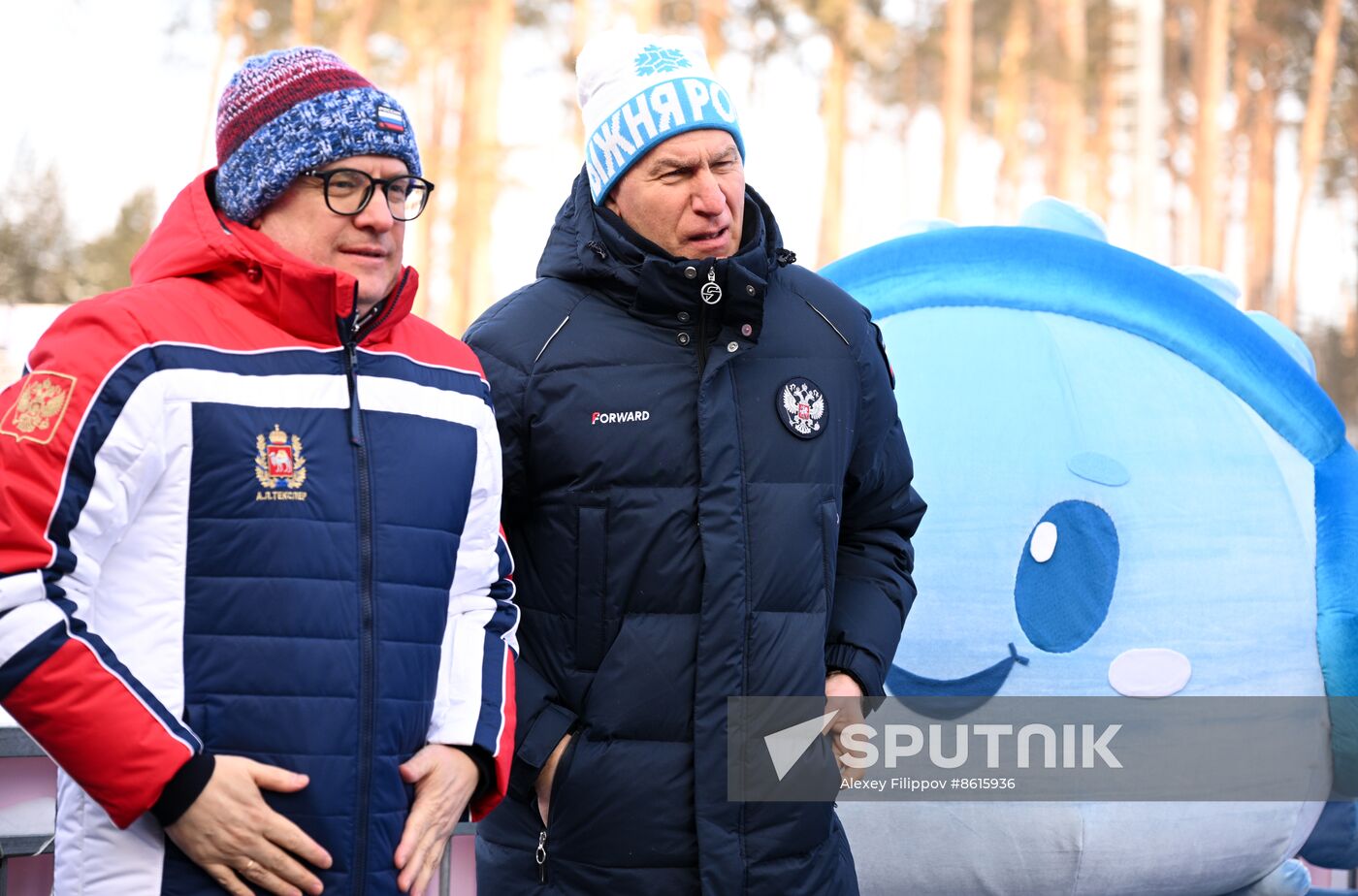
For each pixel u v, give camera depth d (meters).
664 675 4.47
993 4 65.06
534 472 4.64
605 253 4.71
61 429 3.42
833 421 4.71
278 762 3.56
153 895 3.50
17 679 3.33
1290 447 6.10
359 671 3.65
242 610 3.56
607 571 4.54
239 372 3.63
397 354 3.92
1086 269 6.15
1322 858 6.40
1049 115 68.25
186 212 3.83
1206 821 5.66
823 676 4.56
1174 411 5.94
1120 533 5.73
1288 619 5.80
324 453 3.69
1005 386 5.95
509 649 4.19
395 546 3.75
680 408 4.57
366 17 50.12
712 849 4.39
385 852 3.68
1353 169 63.72
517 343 4.70
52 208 43.72
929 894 5.75
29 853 5.33
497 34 50.03
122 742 3.37
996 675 5.65
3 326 7.77
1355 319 58.38
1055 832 5.60
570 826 4.53
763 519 4.54
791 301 4.86
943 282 6.24
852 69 59.28
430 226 51.12
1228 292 6.89
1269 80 65.38
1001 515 5.75
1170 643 5.66
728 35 57.06
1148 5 52.00
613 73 4.78
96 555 3.50
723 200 4.64
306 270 3.66
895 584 5.02
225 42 48.69
